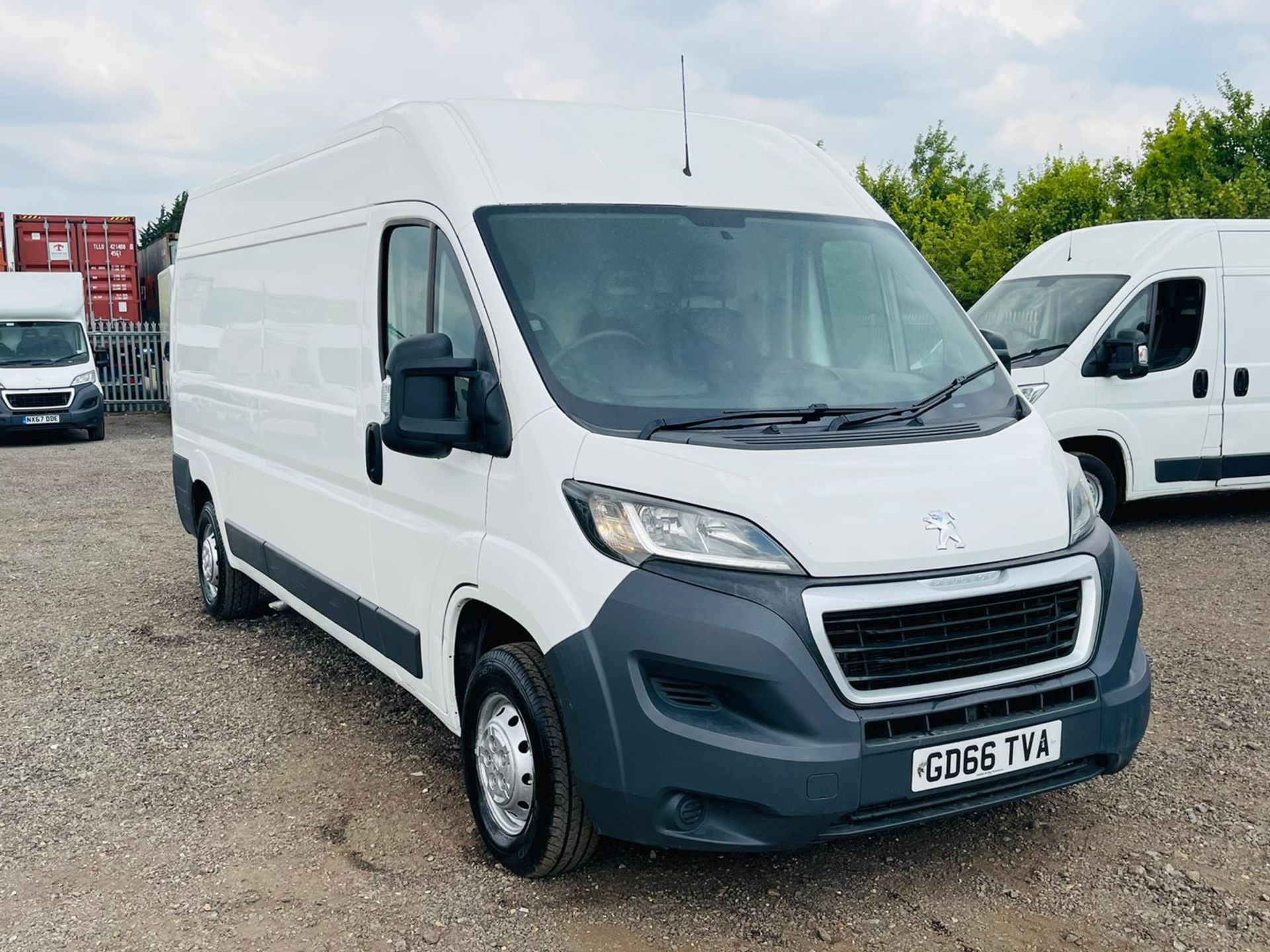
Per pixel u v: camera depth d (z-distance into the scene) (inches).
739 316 160.7
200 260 287.1
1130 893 148.6
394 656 183.3
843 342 165.9
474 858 159.9
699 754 127.8
